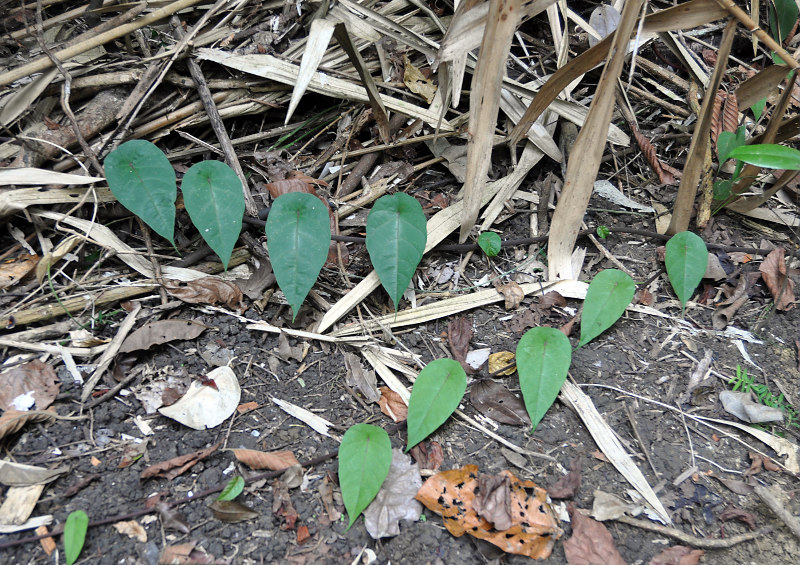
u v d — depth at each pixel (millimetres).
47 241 621
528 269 681
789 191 763
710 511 508
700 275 612
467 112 759
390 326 626
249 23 754
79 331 583
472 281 673
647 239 713
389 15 784
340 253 663
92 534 475
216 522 487
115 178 581
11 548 465
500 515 474
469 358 606
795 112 804
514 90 731
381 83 748
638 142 759
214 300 621
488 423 559
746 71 822
